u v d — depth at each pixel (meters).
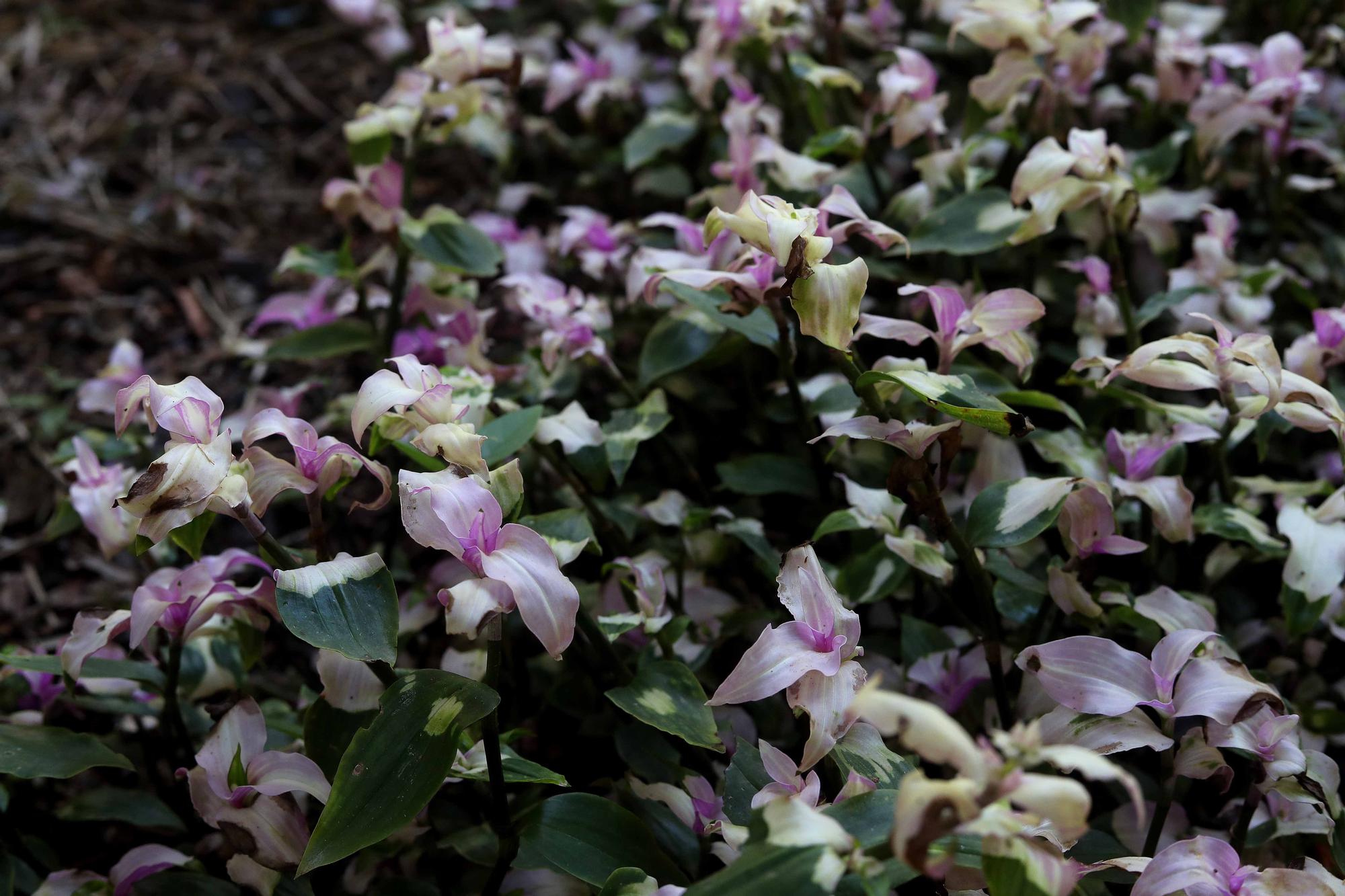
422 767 0.57
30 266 1.02
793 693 0.58
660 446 0.76
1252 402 0.63
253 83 1.22
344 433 0.83
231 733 0.59
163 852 0.62
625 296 0.80
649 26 1.06
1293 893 0.56
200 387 0.58
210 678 0.69
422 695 0.58
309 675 0.75
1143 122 0.84
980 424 0.59
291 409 0.78
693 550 0.70
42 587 0.81
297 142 1.15
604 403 0.78
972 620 0.70
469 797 0.65
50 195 1.08
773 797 0.57
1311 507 0.69
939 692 0.65
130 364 0.77
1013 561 0.68
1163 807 0.61
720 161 0.84
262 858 0.59
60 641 0.72
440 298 0.75
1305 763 0.59
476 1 1.06
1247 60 0.78
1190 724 0.66
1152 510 0.65
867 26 0.92
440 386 0.59
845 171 0.78
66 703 0.68
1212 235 0.75
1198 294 0.75
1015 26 0.71
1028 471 0.74
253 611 0.64
